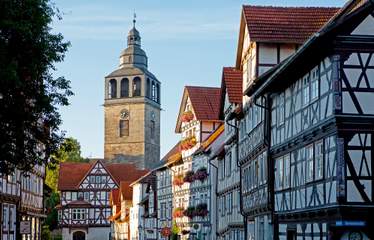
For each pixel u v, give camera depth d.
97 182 112.12
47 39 26.52
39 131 28.55
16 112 26.70
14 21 24.77
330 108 25.00
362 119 24.42
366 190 24.20
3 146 26.94
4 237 48.50
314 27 36.53
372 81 24.72
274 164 33.66
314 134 26.84
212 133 61.12
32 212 61.50
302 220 28.92
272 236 34.06
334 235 24.52
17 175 53.16
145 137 138.50
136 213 95.56
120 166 118.19
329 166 25.20
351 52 24.81
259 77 34.38
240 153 43.41
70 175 113.19
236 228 46.44
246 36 39.06
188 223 64.75
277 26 36.47
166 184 77.25
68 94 28.28
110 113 140.12
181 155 68.50
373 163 24.34
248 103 39.97
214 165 55.53
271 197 33.66
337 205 24.14
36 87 27.16
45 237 79.12
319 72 26.45
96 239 110.38
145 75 139.00
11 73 24.16
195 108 63.66
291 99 30.45
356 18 24.86
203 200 60.38
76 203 110.56
